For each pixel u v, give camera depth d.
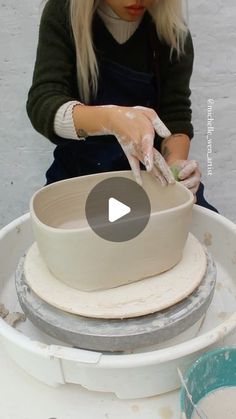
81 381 0.61
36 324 0.67
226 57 1.36
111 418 0.61
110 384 0.61
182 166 0.98
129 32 1.05
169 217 0.64
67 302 0.64
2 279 0.84
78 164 1.14
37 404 0.62
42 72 1.01
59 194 0.75
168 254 0.67
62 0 1.01
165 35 1.08
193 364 0.57
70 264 0.63
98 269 0.63
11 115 1.45
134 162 0.75
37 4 1.26
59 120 0.89
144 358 0.58
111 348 0.62
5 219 1.68
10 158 1.54
